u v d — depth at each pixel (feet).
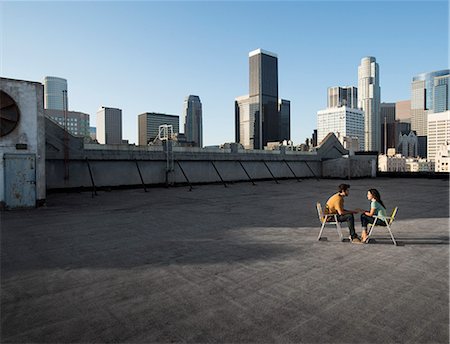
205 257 20.58
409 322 11.98
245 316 12.59
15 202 42.29
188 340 10.94
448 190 65.92
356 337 10.98
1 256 21.09
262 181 99.55
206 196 58.59
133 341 10.94
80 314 12.95
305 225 31.04
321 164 118.11
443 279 16.35
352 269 17.97
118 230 29.14
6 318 12.66
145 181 77.71
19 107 43.24
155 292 15.06
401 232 27.20
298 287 15.43
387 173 119.24
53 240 25.44
